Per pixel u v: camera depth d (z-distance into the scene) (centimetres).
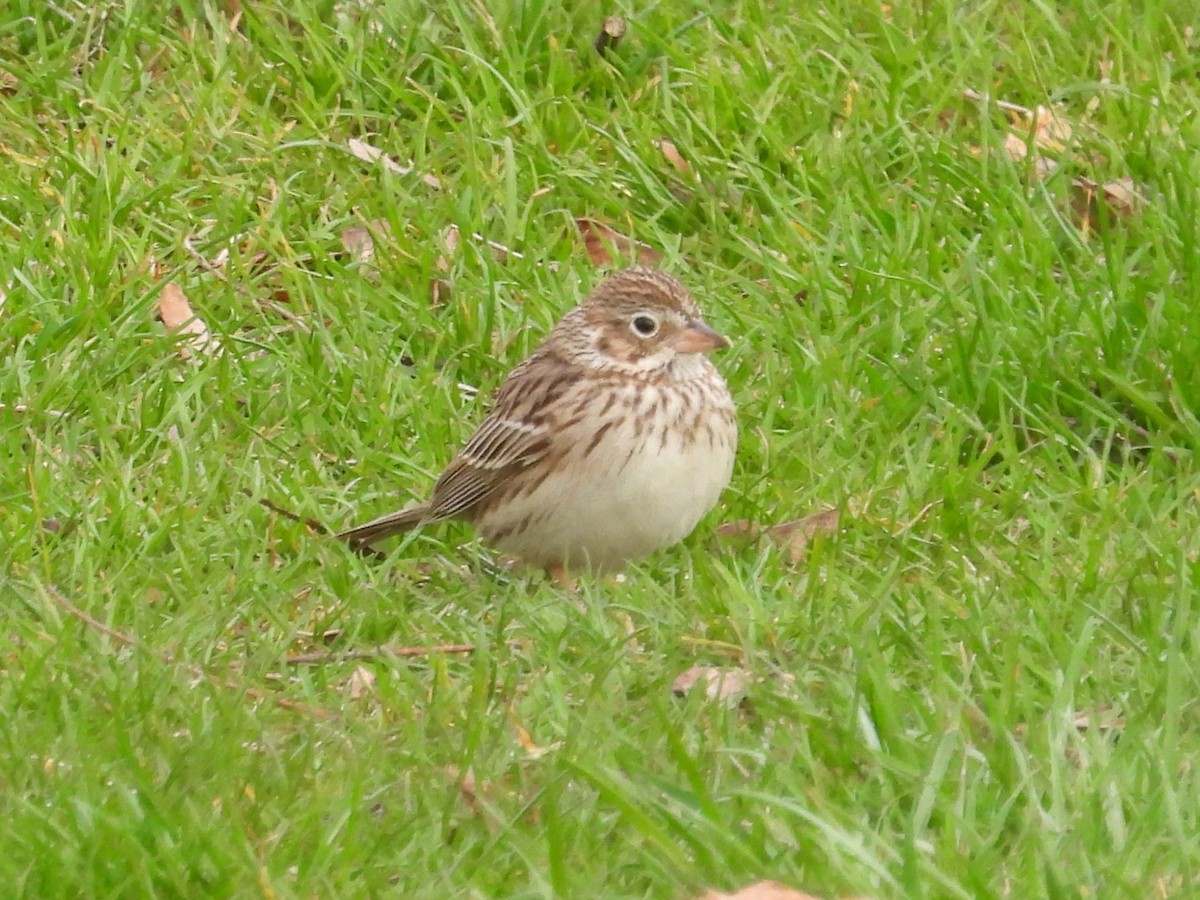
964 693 898
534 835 810
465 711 905
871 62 1521
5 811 820
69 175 1388
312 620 1024
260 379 1241
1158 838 784
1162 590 999
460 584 1080
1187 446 1197
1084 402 1218
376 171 1425
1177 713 868
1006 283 1295
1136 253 1314
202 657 960
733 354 1273
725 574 1001
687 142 1452
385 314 1305
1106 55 1570
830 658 955
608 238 1384
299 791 837
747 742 880
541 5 1533
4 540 1068
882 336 1276
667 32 1555
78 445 1181
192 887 766
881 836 795
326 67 1502
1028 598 993
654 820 793
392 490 1171
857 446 1195
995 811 815
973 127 1484
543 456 1070
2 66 1498
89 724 880
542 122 1474
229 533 1091
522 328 1291
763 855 779
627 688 934
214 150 1441
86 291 1265
